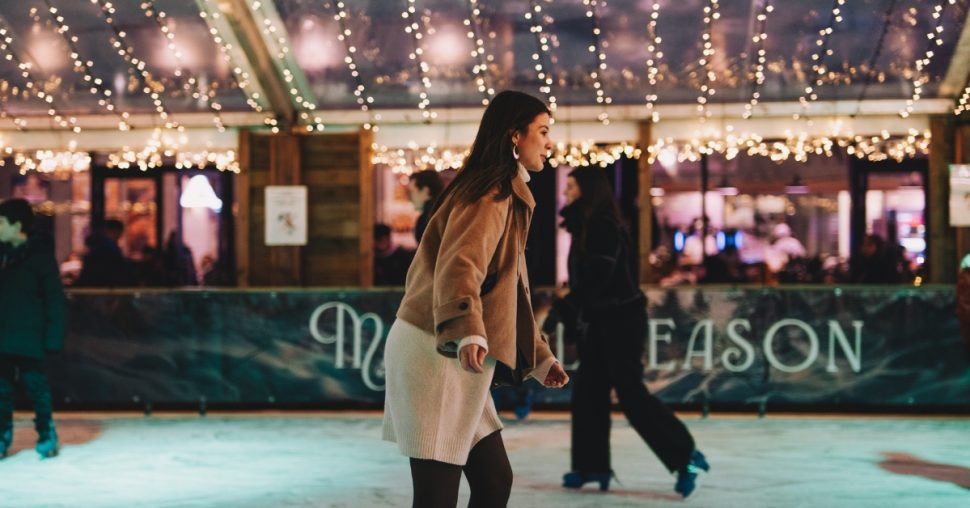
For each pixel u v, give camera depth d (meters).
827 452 7.07
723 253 12.05
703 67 10.46
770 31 10.04
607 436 5.89
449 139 11.10
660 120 11.04
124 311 8.89
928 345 8.51
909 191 11.79
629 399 5.71
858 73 10.42
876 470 6.41
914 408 9.18
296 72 10.69
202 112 11.05
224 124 11.06
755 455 6.95
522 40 10.28
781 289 8.57
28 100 10.95
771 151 11.13
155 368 8.87
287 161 11.05
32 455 7.13
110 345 8.89
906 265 11.66
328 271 11.11
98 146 11.30
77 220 12.35
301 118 11.07
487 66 10.56
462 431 2.91
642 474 6.37
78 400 8.90
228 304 8.85
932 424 8.34
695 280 12.02
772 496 5.64
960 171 10.48
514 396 8.91
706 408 8.62
